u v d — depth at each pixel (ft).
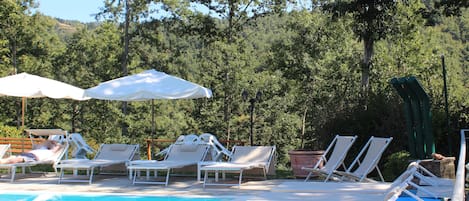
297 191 26.55
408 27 65.16
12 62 100.17
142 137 101.76
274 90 97.76
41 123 110.42
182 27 93.50
